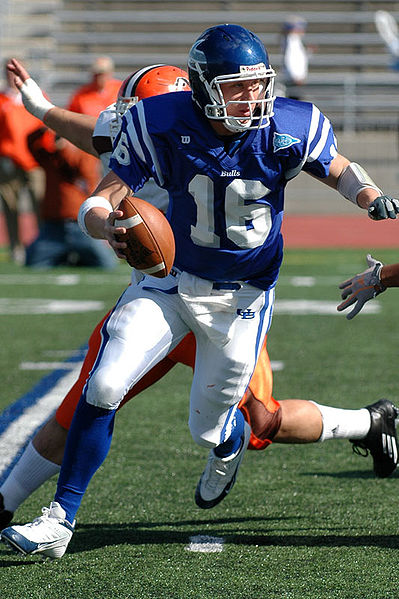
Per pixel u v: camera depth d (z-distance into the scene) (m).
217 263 9.62
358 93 64.50
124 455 14.03
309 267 36.06
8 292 30.36
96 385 9.27
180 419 16.08
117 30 69.44
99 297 29.23
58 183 34.75
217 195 9.26
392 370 19.52
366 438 11.78
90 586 9.10
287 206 59.06
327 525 10.95
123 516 11.44
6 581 9.27
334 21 68.88
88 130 11.50
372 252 40.66
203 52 8.93
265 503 11.88
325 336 23.48
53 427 10.34
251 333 10.01
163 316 9.73
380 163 58.16
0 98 35.50
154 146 9.19
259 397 11.09
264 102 9.02
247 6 69.81
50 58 67.06
